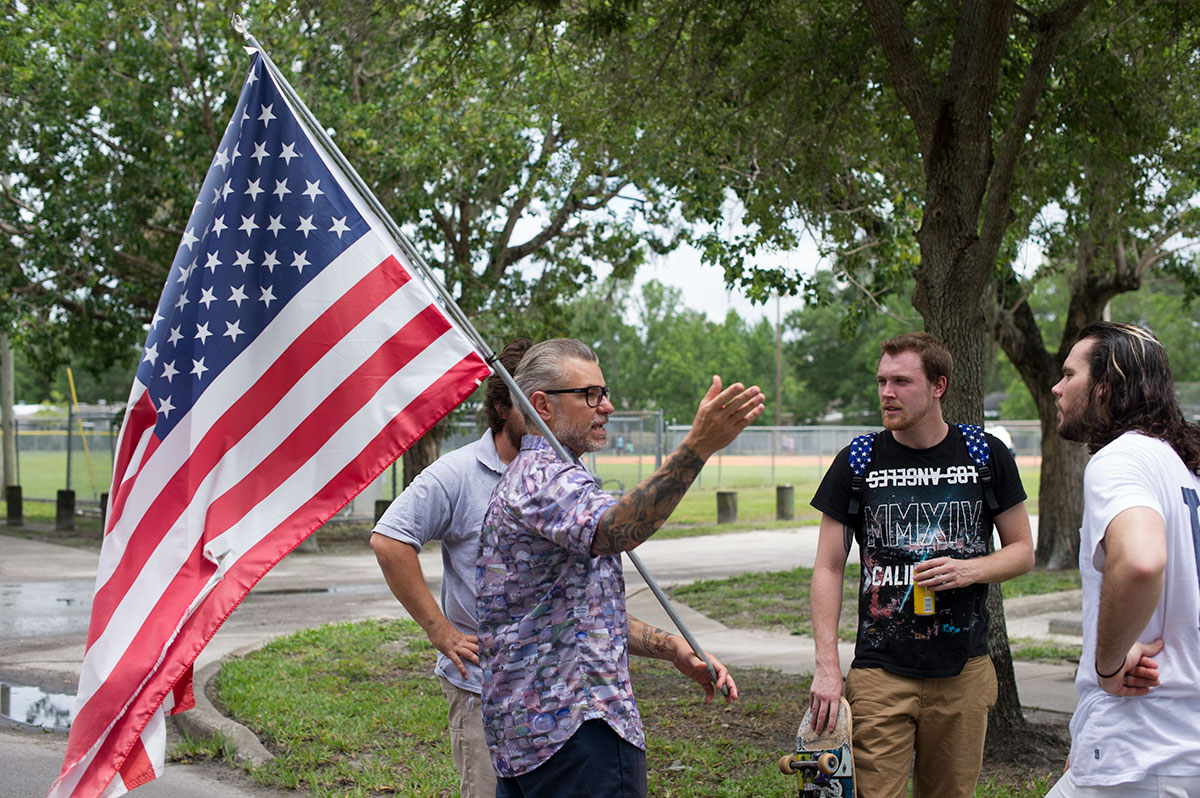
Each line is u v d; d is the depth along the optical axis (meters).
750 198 10.31
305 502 3.62
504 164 15.88
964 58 6.17
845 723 3.40
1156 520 2.36
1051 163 8.90
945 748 3.54
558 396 2.95
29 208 17.64
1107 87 8.12
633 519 2.50
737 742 6.00
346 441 3.64
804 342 81.69
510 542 2.73
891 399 3.56
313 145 3.85
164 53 16.38
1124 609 2.33
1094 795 2.50
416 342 3.67
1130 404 2.62
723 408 2.43
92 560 16.56
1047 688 7.60
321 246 3.77
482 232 18.05
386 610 11.70
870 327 77.31
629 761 2.66
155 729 3.43
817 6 8.88
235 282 3.79
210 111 16.58
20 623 10.68
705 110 9.45
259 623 10.76
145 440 3.67
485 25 10.31
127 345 20.30
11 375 29.69
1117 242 12.16
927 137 6.26
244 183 3.84
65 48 16.47
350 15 8.26
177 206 17.33
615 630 2.74
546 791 2.63
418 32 8.51
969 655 3.51
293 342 3.72
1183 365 59.34
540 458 2.78
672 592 12.72
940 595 3.50
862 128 9.55
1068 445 14.72
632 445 32.50
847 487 3.65
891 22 6.28
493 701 2.73
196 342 3.75
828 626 3.54
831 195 10.05
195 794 5.27
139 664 3.40
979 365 6.07
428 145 14.93
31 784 5.44
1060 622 10.26
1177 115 8.70
